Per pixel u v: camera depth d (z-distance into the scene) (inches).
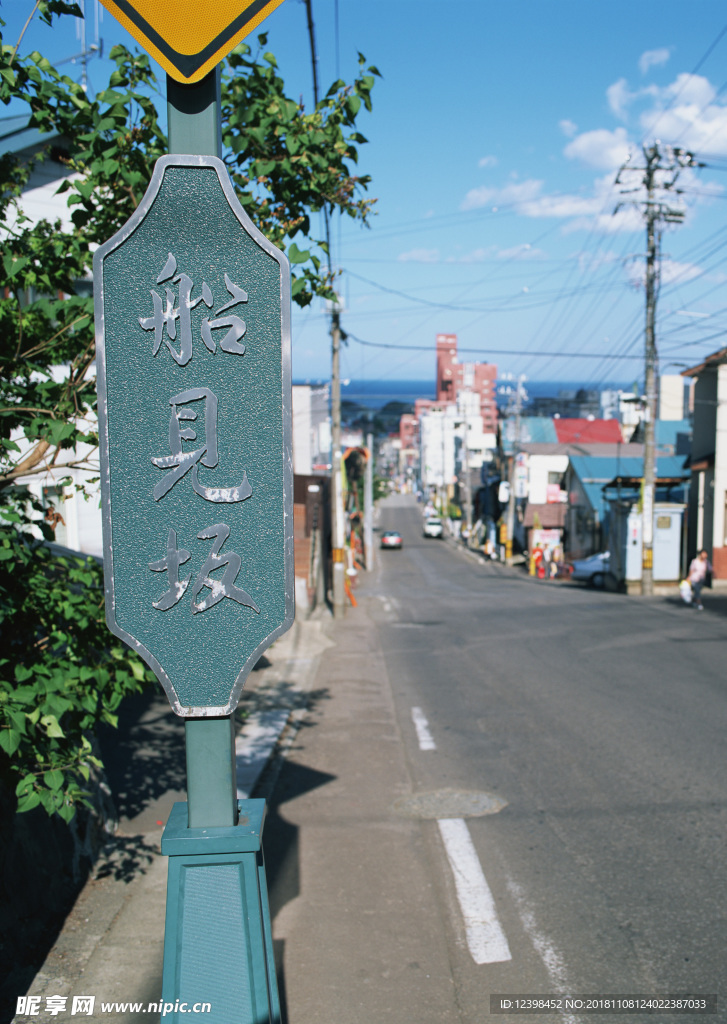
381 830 246.7
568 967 167.2
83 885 202.5
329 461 1706.4
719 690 426.0
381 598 1082.7
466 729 368.2
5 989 155.3
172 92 85.2
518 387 1755.7
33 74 171.8
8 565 159.8
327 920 189.9
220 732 85.7
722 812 250.2
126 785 274.4
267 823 254.2
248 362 85.7
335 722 390.6
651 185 911.0
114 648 174.9
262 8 83.0
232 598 85.6
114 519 85.1
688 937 177.5
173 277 85.0
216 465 85.7
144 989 155.3
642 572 999.0
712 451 1035.9
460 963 170.1
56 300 166.2
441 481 3309.5
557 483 1672.0
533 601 958.4
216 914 84.5
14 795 177.8
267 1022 84.7
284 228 205.5
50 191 375.9
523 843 233.0
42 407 164.6
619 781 284.0
